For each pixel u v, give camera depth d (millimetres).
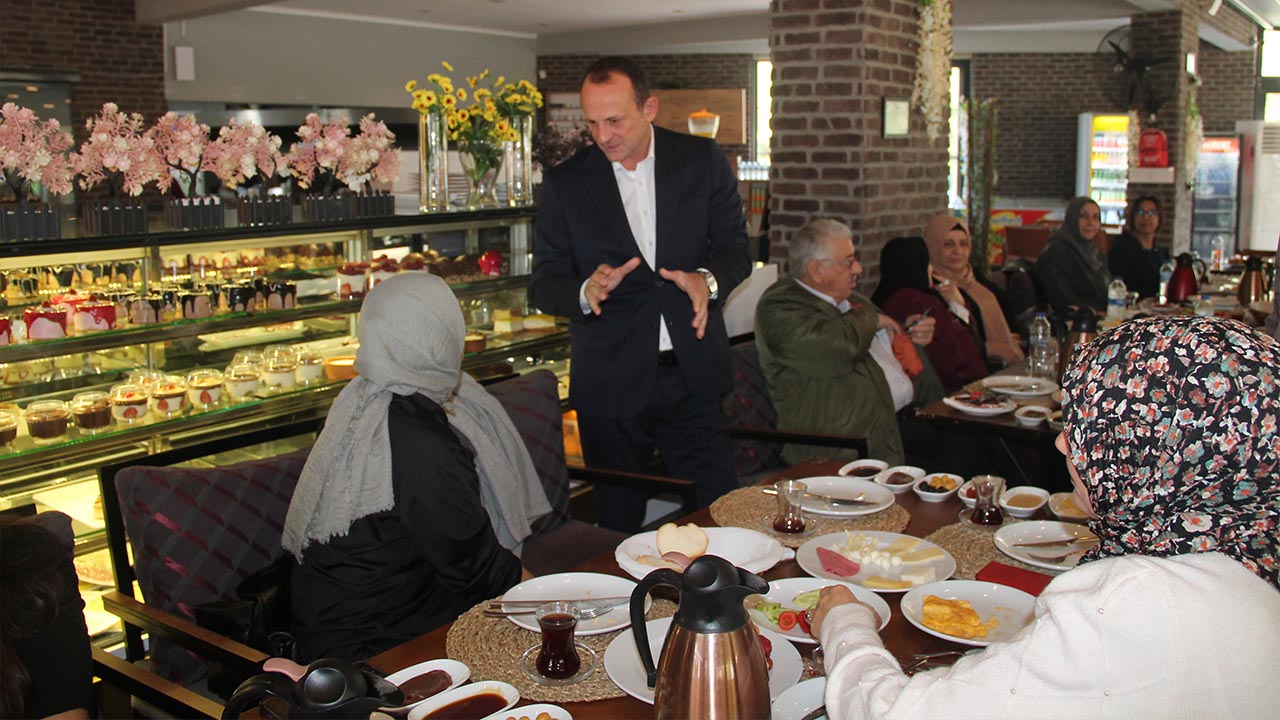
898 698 1135
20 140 2875
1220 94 13320
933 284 4520
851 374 3633
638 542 2059
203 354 3303
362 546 1990
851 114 4609
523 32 12984
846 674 1249
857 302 3773
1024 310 5969
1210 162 12422
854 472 2578
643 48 12695
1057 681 1052
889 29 4707
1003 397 3367
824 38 4629
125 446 2977
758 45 13273
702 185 3055
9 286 2869
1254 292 5441
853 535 2051
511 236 4055
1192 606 1018
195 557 2223
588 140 4770
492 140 4031
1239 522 1087
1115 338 1176
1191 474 1112
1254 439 1087
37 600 1497
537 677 1554
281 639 1906
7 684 1341
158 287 3143
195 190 3334
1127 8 9391
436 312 2025
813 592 1796
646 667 1319
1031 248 11492
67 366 3002
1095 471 1184
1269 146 12266
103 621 2816
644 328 3029
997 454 3748
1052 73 13414
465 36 12453
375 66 11555
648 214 3051
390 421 1990
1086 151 13234
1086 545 1979
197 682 2268
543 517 2947
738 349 3766
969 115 9492
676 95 13477
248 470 2336
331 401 3424
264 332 3439
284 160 3494
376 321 2008
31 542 1544
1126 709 1025
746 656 1265
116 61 9477
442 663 1583
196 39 9961
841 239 3564
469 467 1986
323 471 1994
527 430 2951
